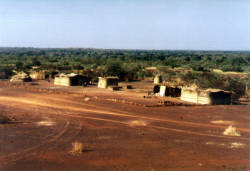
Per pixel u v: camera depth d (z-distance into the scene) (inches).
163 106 1529.3
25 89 2220.7
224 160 684.1
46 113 1274.6
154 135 922.1
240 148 784.3
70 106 1476.4
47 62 5506.9
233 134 944.9
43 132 934.4
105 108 1435.8
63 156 699.4
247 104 1723.7
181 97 1830.7
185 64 5467.5
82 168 623.8
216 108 1508.4
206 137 906.7
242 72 4330.7
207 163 661.9
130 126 1047.0
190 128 1037.2
